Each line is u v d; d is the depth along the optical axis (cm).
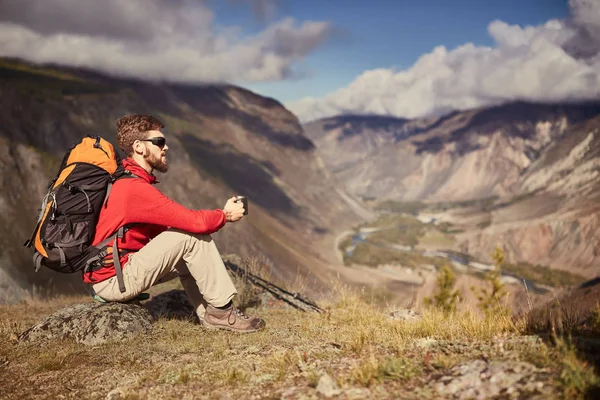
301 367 300
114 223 390
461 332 389
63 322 443
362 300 664
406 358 282
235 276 662
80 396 298
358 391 243
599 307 346
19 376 350
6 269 8362
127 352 386
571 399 201
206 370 318
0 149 11188
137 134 396
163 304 589
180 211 393
